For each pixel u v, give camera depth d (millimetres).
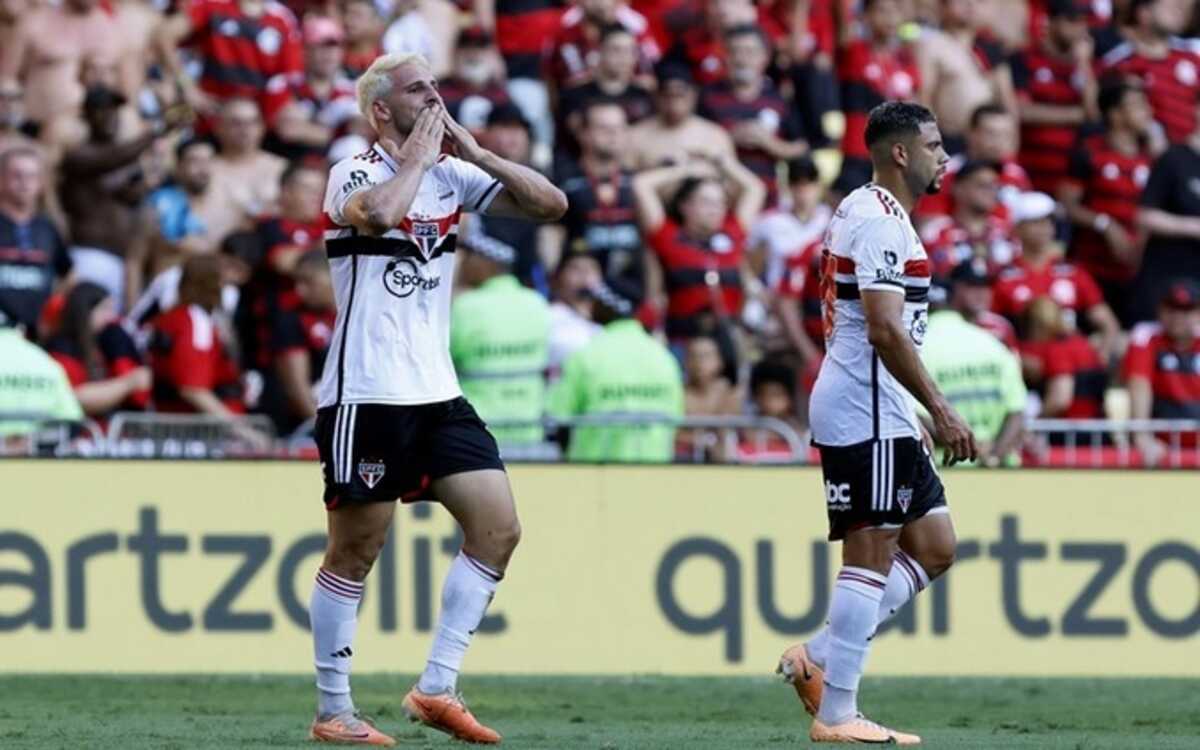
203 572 36125
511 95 51219
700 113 50062
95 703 30875
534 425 38312
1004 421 38656
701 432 39125
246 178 47062
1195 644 38344
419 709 23250
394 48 50906
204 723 27250
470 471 22891
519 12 51906
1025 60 54031
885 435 22953
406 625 36438
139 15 49094
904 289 22688
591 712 30688
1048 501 38188
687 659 37312
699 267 45406
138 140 46219
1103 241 51625
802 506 37719
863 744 23547
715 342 43094
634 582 37344
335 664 23359
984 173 46312
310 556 36469
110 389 40719
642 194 46281
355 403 22594
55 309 41531
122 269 46125
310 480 36594
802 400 45125
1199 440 39844
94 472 35969
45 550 35688
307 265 42469
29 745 23453
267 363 42875
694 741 24391
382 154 22750
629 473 37500
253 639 36188
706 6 51000
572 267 44188
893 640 37719
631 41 49250
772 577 37562
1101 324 48562
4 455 35719
